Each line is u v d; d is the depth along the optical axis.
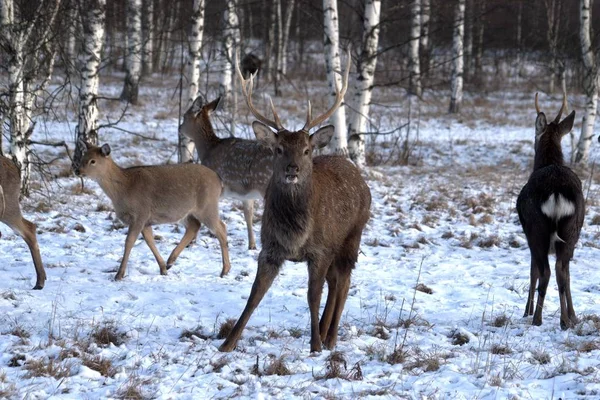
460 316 8.46
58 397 5.72
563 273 7.93
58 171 17.77
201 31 18.12
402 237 12.66
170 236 12.41
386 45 40.78
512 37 43.59
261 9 33.62
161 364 6.57
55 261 10.55
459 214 14.53
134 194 9.95
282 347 7.09
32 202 14.30
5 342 7.06
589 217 14.23
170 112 28.19
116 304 8.59
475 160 22.23
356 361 6.80
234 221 13.62
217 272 10.42
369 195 7.86
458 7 30.89
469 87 39.91
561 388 6.02
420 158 21.94
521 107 34.91
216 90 32.53
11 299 8.64
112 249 11.42
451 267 10.89
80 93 16.33
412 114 31.44
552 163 8.65
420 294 9.37
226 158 12.10
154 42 40.62
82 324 7.70
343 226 7.24
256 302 7.09
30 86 15.25
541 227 7.96
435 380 6.18
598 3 39.97
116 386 5.96
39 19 14.17
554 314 8.49
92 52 16.27
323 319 7.36
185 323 7.96
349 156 19.31
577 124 29.88
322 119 7.34
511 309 8.79
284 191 6.80
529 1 26.16
